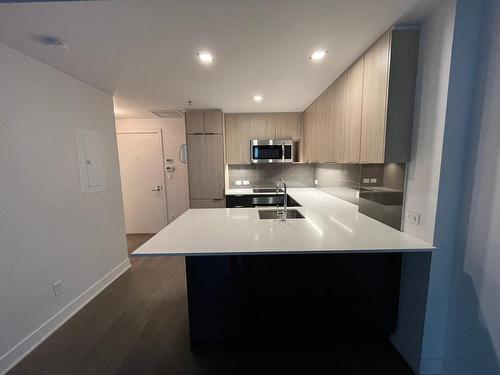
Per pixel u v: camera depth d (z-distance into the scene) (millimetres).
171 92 2586
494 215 1066
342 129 2070
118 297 2264
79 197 2135
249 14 1238
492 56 1057
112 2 1107
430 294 1312
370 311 1583
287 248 1312
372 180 1894
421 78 1329
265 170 4074
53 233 1842
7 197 1498
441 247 1273
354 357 1532
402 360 1509
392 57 1354
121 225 2797
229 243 1409
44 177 1770
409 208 1463
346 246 1322
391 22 1315
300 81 2271
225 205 3639
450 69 1140
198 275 1545
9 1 1062
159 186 4297
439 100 1206
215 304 1575
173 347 1628
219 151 3557
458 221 1246
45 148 1784
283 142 3615
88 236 2246
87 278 2217
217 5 1157
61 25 1300
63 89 1969
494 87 1053
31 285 1645
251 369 1452
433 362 1368
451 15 1118
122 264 2789
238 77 2152
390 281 1551
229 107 3350
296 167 4066
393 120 1399
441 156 1206
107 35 1416
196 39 1483
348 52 1672
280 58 1765
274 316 1585
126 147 4215
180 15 1234
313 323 1595
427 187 1306
